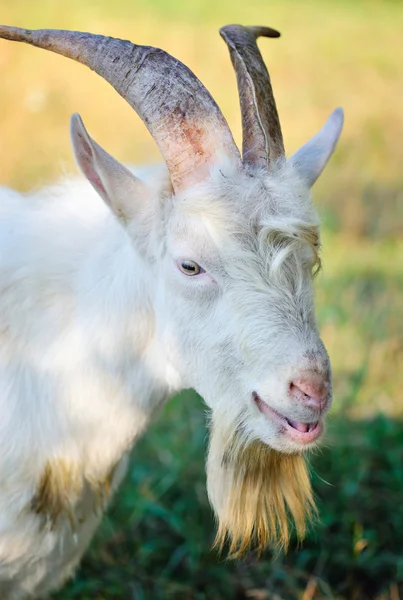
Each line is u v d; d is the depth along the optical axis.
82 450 4.53
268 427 3.99
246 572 6.26
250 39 4.30
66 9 20.08
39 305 4.47
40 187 5.03
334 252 10.43
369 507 6.78
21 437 4.41
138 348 4.43
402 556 6.33
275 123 4.15
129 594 6.10
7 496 4.44
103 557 6.29
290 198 3.97
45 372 4.44
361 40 23.28
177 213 4.01
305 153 4.50
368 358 8.29
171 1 23.72
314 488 6.89
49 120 12.91
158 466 6.96
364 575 6.29
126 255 4.41
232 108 14.74
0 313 4.47
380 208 11.90
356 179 12.80
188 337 4.15
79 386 4.43
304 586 6.19
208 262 3.96
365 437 7.30
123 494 6.75
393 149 14.53
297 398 3.80
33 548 4.62
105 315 4.40
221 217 3.90
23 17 18.20
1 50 15.65
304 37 22.97
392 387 8.06
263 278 3.90
